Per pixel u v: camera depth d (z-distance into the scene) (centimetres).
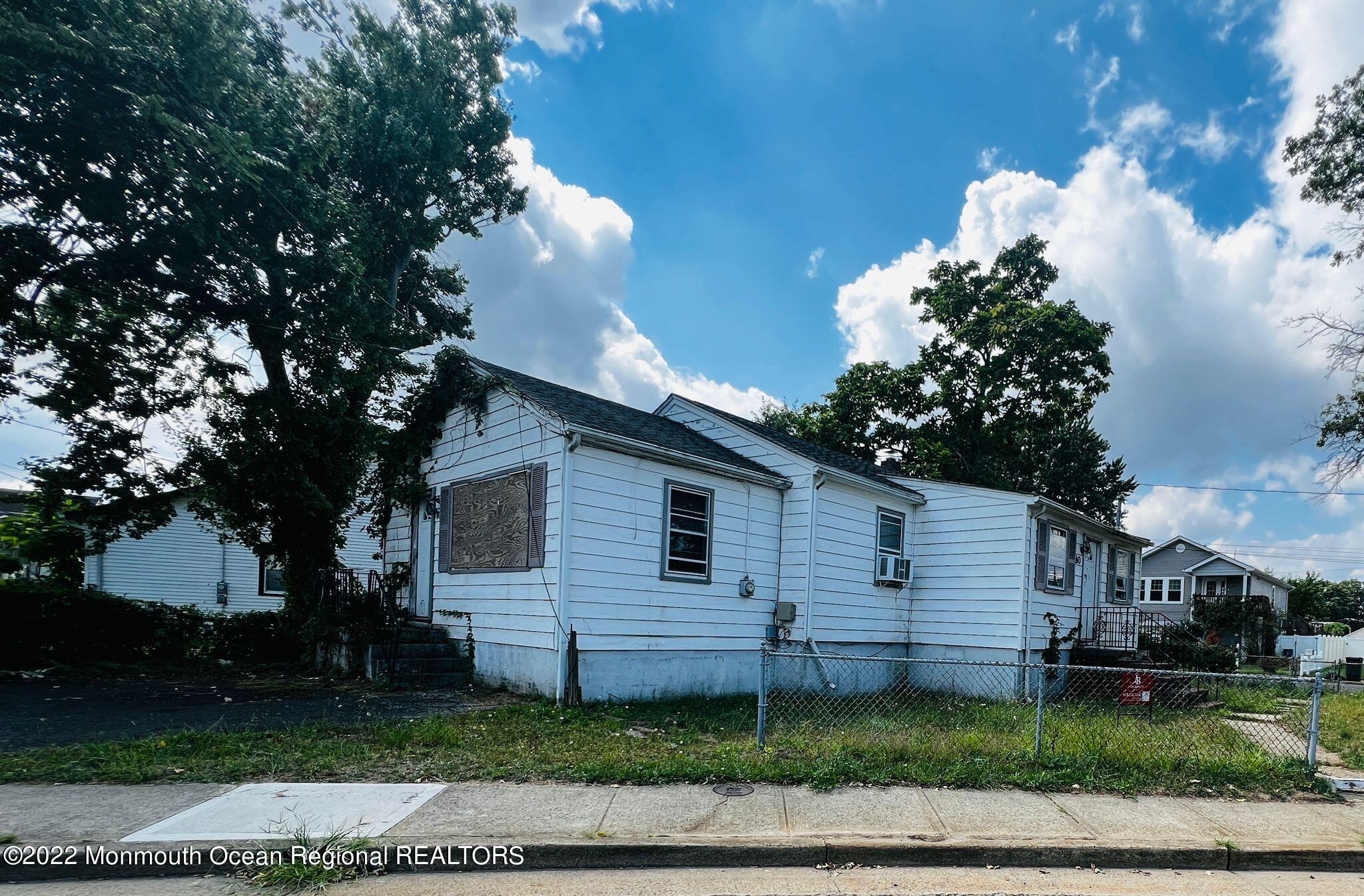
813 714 988
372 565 2275
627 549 1077
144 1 1010
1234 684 1591
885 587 1503
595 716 886
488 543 1151
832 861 464
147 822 471
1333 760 784
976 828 505
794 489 1348
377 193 1620
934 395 3103
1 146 1020
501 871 443
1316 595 5325
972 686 1440
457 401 1255
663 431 1343
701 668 1173
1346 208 1792
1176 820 539
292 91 1323
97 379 1243
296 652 1422
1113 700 1287
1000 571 1441
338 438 1389
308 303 1323
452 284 2106
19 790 533
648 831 479
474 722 820
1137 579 2072
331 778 586
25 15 929
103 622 1402
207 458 1323
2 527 1600
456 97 1806
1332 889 448
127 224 1130
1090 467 3356
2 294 1122
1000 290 2959
